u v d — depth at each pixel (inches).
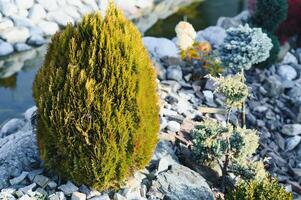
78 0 201.5
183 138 106.0
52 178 89.9
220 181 99.1
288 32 174.7
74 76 81.2
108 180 84.7
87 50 81.9
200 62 133.0
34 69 165.8
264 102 137.3
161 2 224.7
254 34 120.5
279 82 144.6
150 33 195.0
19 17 182.1
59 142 82.9
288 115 136.2
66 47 83.7
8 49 172.4
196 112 117.6
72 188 86.8
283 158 121.5
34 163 93.2
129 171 87.1
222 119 120.2
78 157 83.0
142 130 84.0
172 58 133.8
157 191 90.7
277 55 157.0
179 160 101.0
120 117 81.4
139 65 82.9
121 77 81.2
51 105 82.7
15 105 145.9
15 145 97.6
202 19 209.6
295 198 107.7
